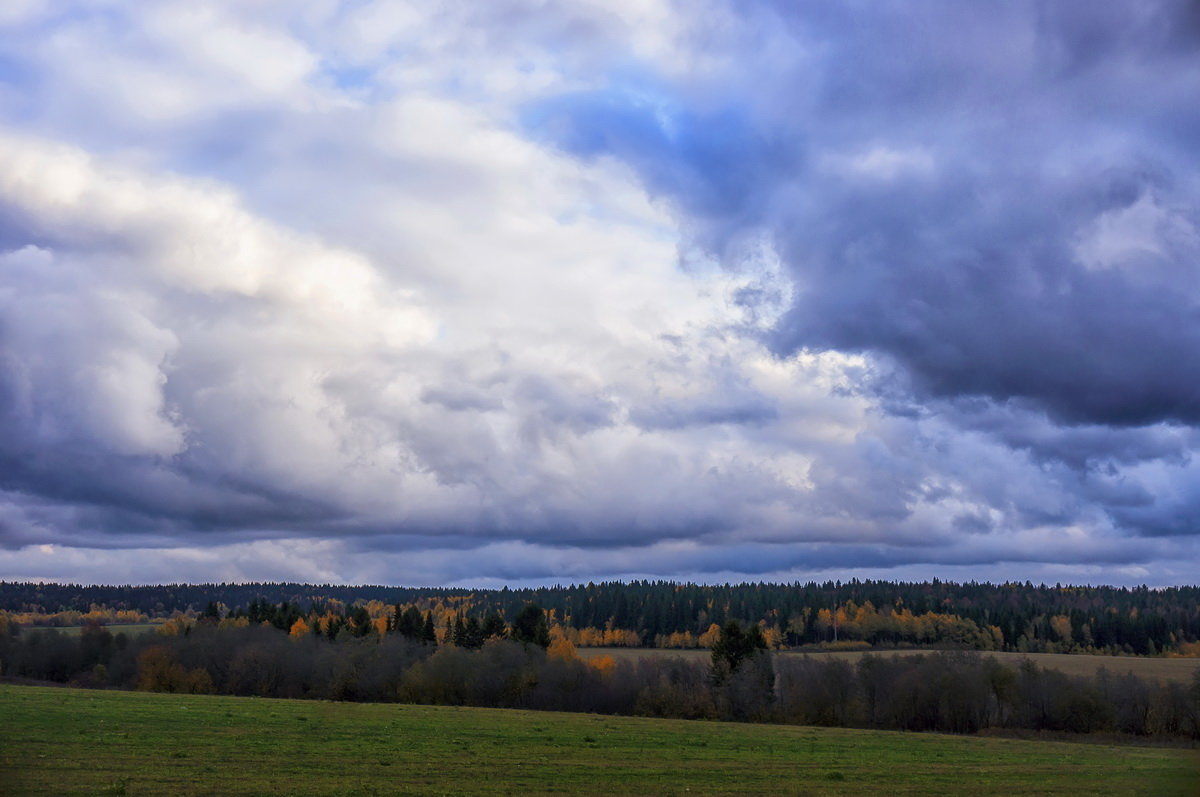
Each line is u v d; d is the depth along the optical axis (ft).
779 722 306.14
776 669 325.83
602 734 208.54
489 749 168.35
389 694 329.31
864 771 163.84
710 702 314.96
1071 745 236.84
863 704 303.89
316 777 125.90
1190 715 276.62
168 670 331.36
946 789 144.66
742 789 134.82
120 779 116.06
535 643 402.93
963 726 292.81
